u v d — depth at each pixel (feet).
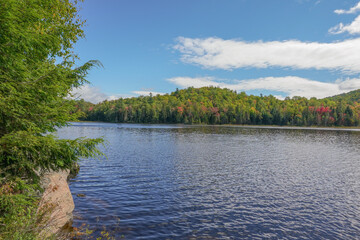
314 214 46.83
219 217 43.73
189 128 398.83
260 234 38.06
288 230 39.81
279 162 102.89
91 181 62.34
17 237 18.04
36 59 22.45
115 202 47.85
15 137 17.48
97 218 39.50
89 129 297.74
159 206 47.37
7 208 17.48
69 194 39.73
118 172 74.08
